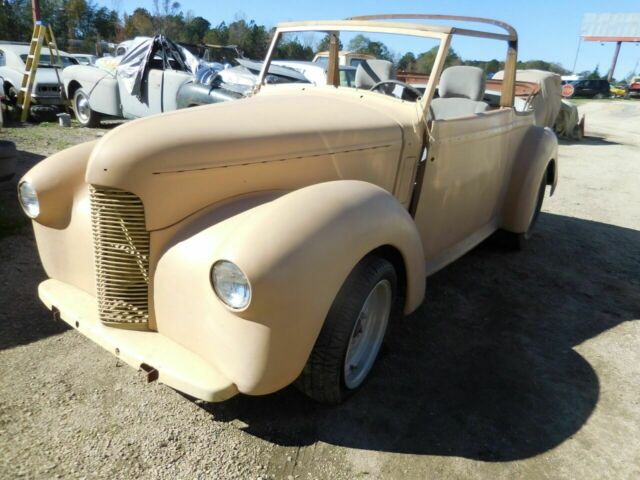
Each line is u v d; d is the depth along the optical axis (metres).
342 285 2.14
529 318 3.55
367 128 2.77
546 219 6.12
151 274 2.13
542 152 4.46
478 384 2.75
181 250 2.07
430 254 3.48
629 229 5.96
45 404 2.33
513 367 2.94
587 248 5.14
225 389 1.89
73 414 2.29
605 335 3.38
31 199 2.48
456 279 4.12
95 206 2.11
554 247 5.09
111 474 2.00
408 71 3.57
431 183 3.18
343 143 2.64
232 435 2.25
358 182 2.36
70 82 9.78
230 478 2.03
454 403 2.58
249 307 1.79
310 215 1.99
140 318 2.18
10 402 2.32
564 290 4.07
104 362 2.66
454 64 3.35
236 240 1.84
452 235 3.68
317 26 3.53
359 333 2.48
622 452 2.34
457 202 3.54
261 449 2.19
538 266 4.54
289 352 1.92
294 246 1.86
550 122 12.05
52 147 7.47
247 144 2.31
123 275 2.14
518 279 4.21
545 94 10.96
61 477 1.96
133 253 2.12
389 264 2.36
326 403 2.38
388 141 2.85
